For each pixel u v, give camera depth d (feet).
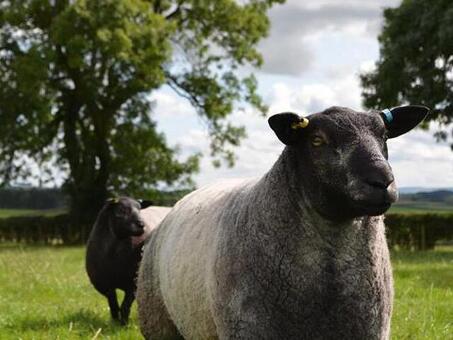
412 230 106.63
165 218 21.70
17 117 119.55
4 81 118.73
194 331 18.01
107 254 33.96
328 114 14.61
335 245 14.58
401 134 15.76
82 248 104.47
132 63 119.34
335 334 14.69
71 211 127.85
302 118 14.56
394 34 103.81
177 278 18.25
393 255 85.76
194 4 128.36
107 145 127.85
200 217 18.47
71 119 127.85
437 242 106.63
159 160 128.77
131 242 33.91
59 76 126.31
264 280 14.87
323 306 14.64
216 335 17.08
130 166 127.75
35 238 127.65
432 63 101.09
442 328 27.99
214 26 131.54
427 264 66.59
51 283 46.55
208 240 17.12
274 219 14.98
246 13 130.52
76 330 29.27
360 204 13.51
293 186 14.84
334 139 14.20
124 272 33.55
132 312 35.65
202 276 17.03
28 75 111.75
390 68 102.01
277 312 14.75
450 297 38.81
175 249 18.86
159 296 20.72
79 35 110.42
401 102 105.19
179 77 131.13
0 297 39.73
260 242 15.05
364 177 13.47
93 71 122.11
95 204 127.34
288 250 14.73
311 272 14.62
